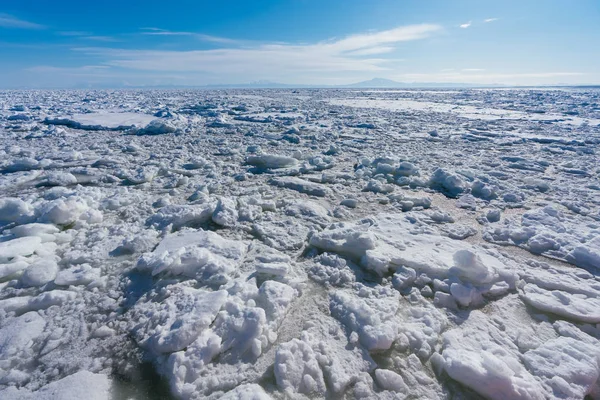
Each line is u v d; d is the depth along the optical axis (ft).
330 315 9.81
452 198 20.38
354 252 13.03
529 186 22.54
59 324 9.25
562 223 16.19
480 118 66.90
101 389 7.34
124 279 11.22
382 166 25.45
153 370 7.98
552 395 7.43
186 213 15.84
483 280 11.01
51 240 13.69
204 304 9.41
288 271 11.44
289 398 7.21
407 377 7.84
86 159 29.91
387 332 8.66
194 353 8.03
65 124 53.98
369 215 17.58
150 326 9.13
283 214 17.35
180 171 25.84
